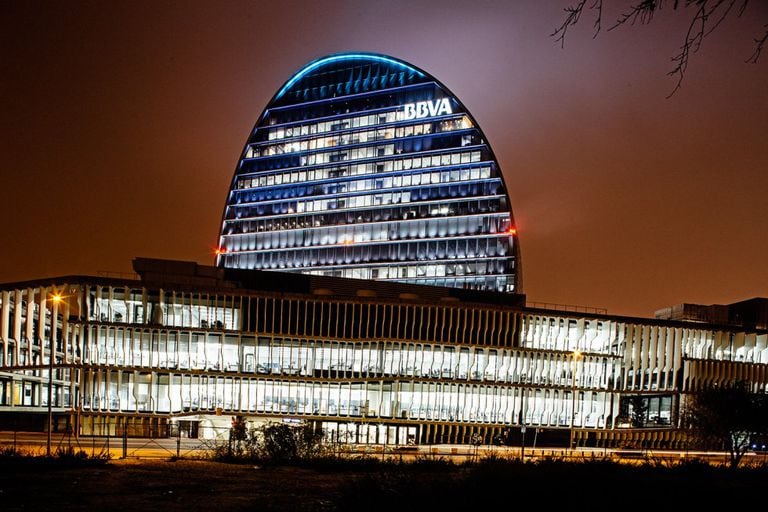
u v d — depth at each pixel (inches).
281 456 1651.1
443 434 3779.5
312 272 6894.7
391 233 6732.3
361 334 3757.4
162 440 3166.8
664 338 4188.0
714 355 4244.6
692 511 899.4
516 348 3927.2
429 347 3826.3
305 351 3695.9
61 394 4837.6
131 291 3521.2
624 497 928.9
